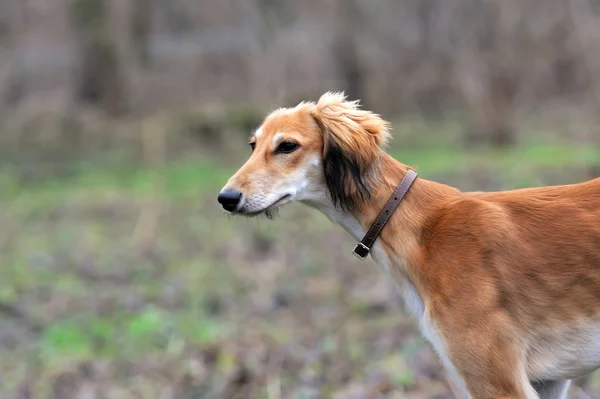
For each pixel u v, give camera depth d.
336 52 27.28
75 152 23.36
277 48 27.09
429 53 26.86
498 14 24.48
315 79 27.20
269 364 7.79
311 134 5.04
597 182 4.68
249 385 7.28
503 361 4.43
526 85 24.39
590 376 6.82
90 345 8.93
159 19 30.16
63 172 21.86
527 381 4.50
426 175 17.41
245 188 4.95
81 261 13.26
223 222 15.58
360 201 4.94
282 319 9.57
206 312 10.11
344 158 4.93
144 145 22.70
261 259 12.80
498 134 21.89
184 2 30.30
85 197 18.86
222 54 28.81
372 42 27.27
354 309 9.52
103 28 25.52
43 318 10.04
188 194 18.36
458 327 4.50
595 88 23.98
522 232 4.58
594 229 4.51
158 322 9.23
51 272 12.61
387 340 8.16
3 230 16.09
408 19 27.39
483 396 4.46
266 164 5.03
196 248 13.83
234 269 12.20
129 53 26.20
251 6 28.03
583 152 18.27
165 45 29.42
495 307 4.46
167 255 13.46
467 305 4.49
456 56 25.44
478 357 4.45
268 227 14.89
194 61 28.73
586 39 24.44
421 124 25.19
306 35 27.84
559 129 22.45
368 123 4.98
